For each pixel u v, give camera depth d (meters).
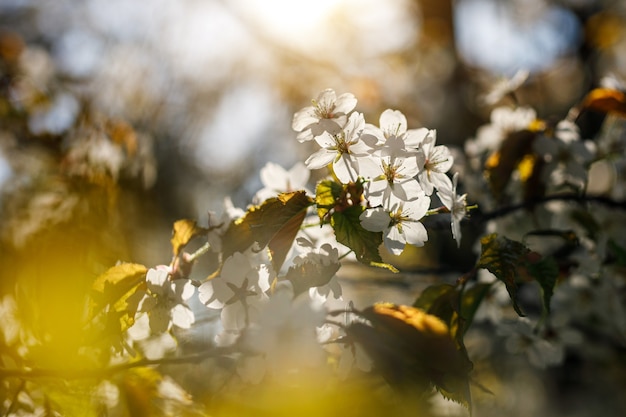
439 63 2.17
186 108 1.61
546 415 1.00
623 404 1.03
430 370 0.41
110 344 0.47
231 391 0.49
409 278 0.73
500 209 0.63
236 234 0.44
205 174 1.56
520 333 0.70
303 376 0.42
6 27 1.64
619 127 0.67
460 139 1.76
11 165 0.76
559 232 0.57
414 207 0.45
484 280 0.67
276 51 1.97
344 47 2.05
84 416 0.50
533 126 0.65
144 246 0.79
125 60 1.17
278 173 0.53
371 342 0.42
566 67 2.48
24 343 0.52
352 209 0.44
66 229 0.64
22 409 0.49
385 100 1.75
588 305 0.71
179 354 0.56
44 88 0.89
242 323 0.42
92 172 0.70
